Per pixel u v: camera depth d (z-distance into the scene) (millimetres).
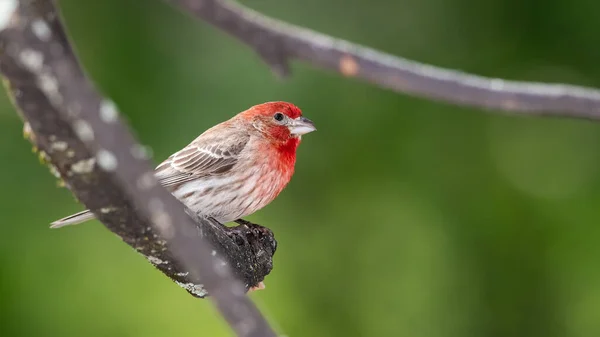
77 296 11672
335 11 11953
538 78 12594
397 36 12258
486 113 12664
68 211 11461
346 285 12773
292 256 12695
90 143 2723
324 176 12570
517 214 12859
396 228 12680
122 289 11812
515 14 12555
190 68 11484
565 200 13023
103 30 11586
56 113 3416
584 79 12594
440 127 12586
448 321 12758
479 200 12703
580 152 13500
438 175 12633
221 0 5477
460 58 12453
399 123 12500
